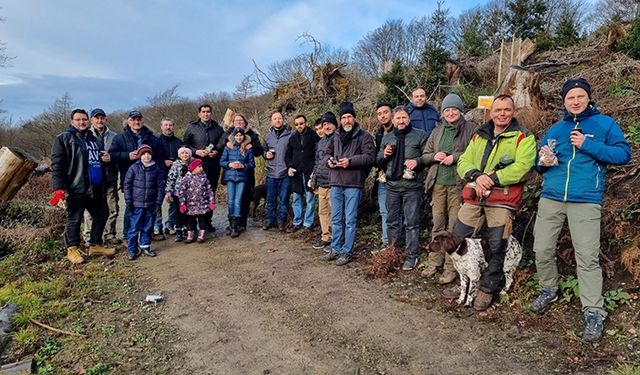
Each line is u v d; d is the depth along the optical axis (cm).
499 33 1441
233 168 666
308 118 1134
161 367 329
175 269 543
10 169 619
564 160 341
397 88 930
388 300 423
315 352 339
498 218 378
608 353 307
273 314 407
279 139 695
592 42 891
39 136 2658
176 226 662
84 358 343
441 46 1013
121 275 525
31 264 584
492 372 300
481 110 636
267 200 716
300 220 700
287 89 1382
